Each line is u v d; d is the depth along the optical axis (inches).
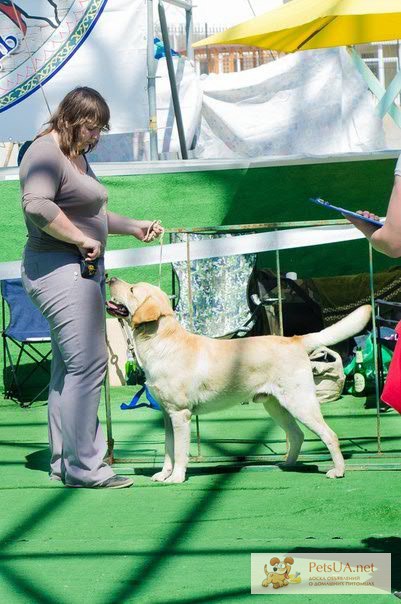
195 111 382.6
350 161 285.9
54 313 180.4
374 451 202.5
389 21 244.4
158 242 287.1
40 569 136.6
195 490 178.4
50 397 188.9
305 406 183.3
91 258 178.5
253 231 280.7
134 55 301.4
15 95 303.4
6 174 290.8
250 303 261.3
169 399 183.3
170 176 286.2
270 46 250.2
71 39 301.6
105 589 127.9
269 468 192.7
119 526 156.6
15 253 282.8
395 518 155.4
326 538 146.3
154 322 182.7
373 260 291.6
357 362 257.9
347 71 376.5
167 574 133.0
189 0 413.1
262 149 384.5
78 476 182.1
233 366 182.4
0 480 189.6
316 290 268.4
